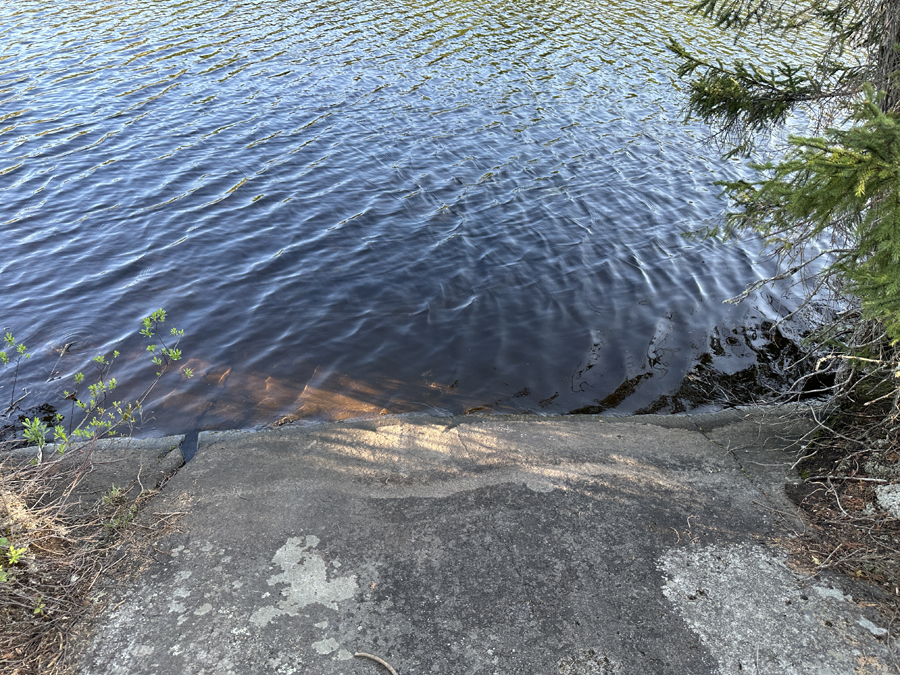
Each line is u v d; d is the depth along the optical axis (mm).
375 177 9961
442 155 10844
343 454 4383
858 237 3959
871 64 4488
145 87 12805
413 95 13367
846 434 4359
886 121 2754
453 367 6012
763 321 6848
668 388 5781
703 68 14688
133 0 19016
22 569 3164
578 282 7488
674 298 7234
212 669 2883
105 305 6609
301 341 6258
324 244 8055
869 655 2980
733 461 4379
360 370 5902
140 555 3459
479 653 2994
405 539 3629
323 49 15820
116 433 4914
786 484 4113
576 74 14844
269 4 19453
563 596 3291
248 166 10008
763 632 3100
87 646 2963
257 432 4688
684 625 3143
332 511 3820
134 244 7762
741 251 8289
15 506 3322
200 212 8594
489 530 3699
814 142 3000
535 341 6430
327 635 3061
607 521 3781
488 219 8883
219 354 5996
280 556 3482
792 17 5320
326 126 11680
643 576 3412
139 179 9352
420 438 4598
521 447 4504
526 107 13000
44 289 6809
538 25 18406
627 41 16969
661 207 9422
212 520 3721
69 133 10609
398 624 3125
